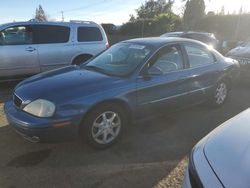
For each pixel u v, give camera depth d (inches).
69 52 316.5
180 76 186.7
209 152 87.9
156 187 127.5
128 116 167.0
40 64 302.7
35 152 153.8
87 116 148.0
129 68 169.3
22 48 290.8
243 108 237.9
